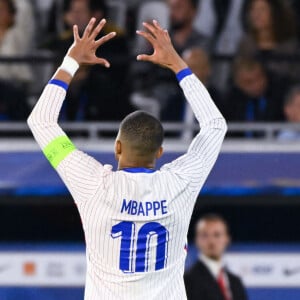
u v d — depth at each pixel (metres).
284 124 29.31
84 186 14.66
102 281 14.79
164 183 14.85
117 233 14.66
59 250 29.69
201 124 15.45
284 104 30.06
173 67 15.55
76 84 29.77
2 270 29.56
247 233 30.25
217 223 28.66
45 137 14.86
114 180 14.71
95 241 14.75
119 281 14.72
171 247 14.88
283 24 30.89
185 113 30.17
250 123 29.41
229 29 31.17
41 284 29.55
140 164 15.01
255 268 29.81
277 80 30.06
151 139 14.93
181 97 30.14
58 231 29.95
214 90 29.88
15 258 29.62
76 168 14.70
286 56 29.69
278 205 29.92
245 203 29.34
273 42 30.88
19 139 30.20
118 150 15.14
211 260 28.69
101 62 15.36
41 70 30.33
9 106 30.28
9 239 29.86
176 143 29.39
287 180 29.34
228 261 29.75
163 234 14.78
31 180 29.23
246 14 31.00
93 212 14.66
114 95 29.95
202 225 28.72
